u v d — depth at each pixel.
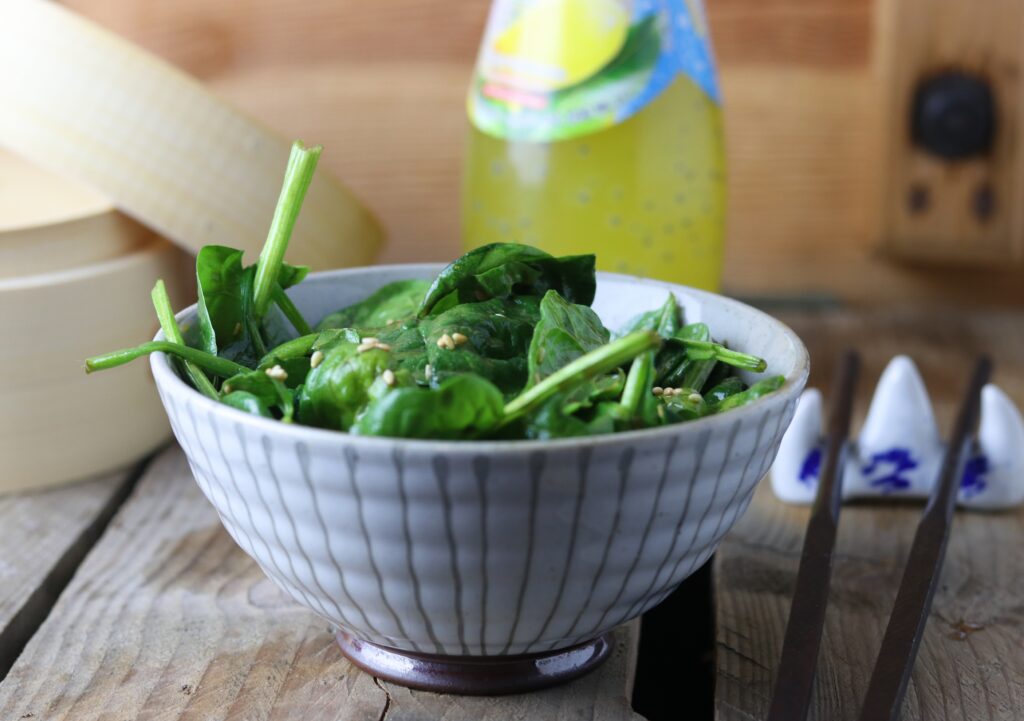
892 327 0.53
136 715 0.32
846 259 0.55
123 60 0.41
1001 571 0.37
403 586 0.30
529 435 0.30
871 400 0.46
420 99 0.53
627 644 0.34
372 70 0.53
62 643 0.35
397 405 0.29
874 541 0.39
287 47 0.53
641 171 0.42
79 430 0.41
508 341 0.32
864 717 0.31
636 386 0.31
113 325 0.41
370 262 0.45
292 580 0.31
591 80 0.42
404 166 0.54
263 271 0.34
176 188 0.41
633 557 0.30
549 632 0.31
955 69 0.52
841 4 0.52
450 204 0.54
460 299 0.33
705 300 0.35
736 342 0.34
